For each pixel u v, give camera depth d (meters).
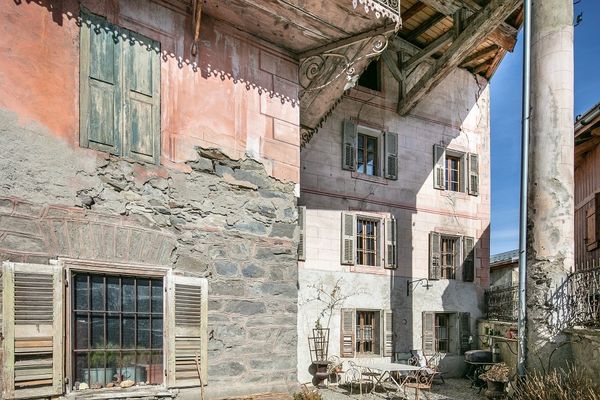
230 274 5.40
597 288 6.71
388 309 12.66
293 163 6.20
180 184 5.11
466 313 14.02
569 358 6.68
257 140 5.85
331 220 12.00
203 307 5.11
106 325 4.52
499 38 11.95
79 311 4.36
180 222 5.07
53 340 4.09
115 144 4.66
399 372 11.77
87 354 4.38
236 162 5.62
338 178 12.22
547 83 7.16
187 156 5.20
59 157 4.27
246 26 5.78
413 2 11.94
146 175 4.84
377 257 12.77
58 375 4.10
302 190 11.62
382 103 13.21
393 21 5.69
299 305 11.32
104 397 4.32
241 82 5.77
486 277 14.62
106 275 4.56
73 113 4.40
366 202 12.62
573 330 6.55
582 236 13.05
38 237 4.11
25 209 4.05
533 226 7.12
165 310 4.86
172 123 5.12
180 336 4.90
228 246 5.43
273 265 5.80
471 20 10.87
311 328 11.43
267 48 6.07
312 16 5.58
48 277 4.12
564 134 7.05
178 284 4.95
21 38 4.14
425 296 13.39
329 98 7.42
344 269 12.08
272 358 5.62
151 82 4.98
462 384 12.34
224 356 5.23
